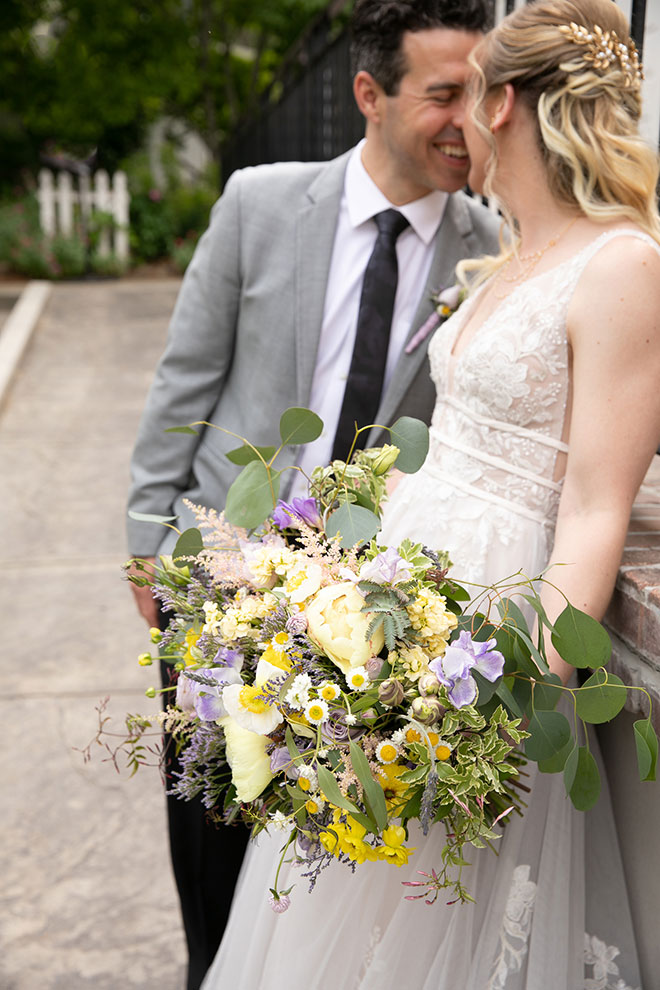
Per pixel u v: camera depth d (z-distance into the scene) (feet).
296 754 4.18
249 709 4.18
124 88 49.55
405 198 7.13
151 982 7.97
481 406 5.28
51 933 8.48
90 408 23.57
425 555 4.53
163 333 30.94
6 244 43.57
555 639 4.34
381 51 6.60
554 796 5.19
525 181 5.24
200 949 7.73
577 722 5.32
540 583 5.09
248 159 33.47
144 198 48.24
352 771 4.10
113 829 9.75
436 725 4.09
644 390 4.58
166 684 7.63
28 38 50.11
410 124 6.64
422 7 6.39
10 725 11.37
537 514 5.20
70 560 15.83
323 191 7.27
